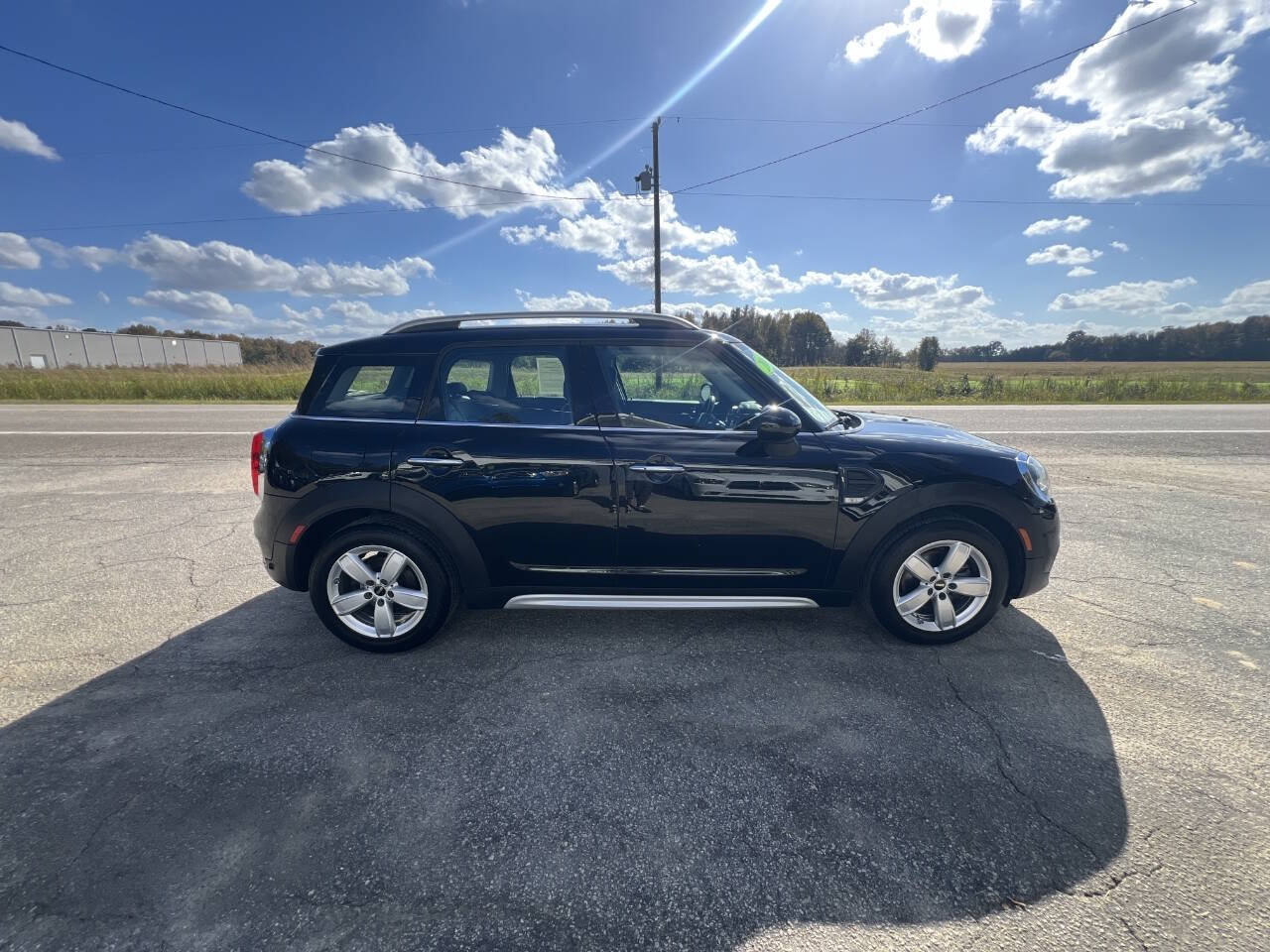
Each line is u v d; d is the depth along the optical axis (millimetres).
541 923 1603
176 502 6012
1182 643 3160
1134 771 2193
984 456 3016
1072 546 4672
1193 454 8477
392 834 1904
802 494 2955
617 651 3117
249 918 1607
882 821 1955
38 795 2061
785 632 3312
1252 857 1804
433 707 2613
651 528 2980
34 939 1541
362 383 3127
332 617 3072
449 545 2988
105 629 3354
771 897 1680
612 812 1999
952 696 2680
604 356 3125
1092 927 1582
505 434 3000
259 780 2146
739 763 2246
